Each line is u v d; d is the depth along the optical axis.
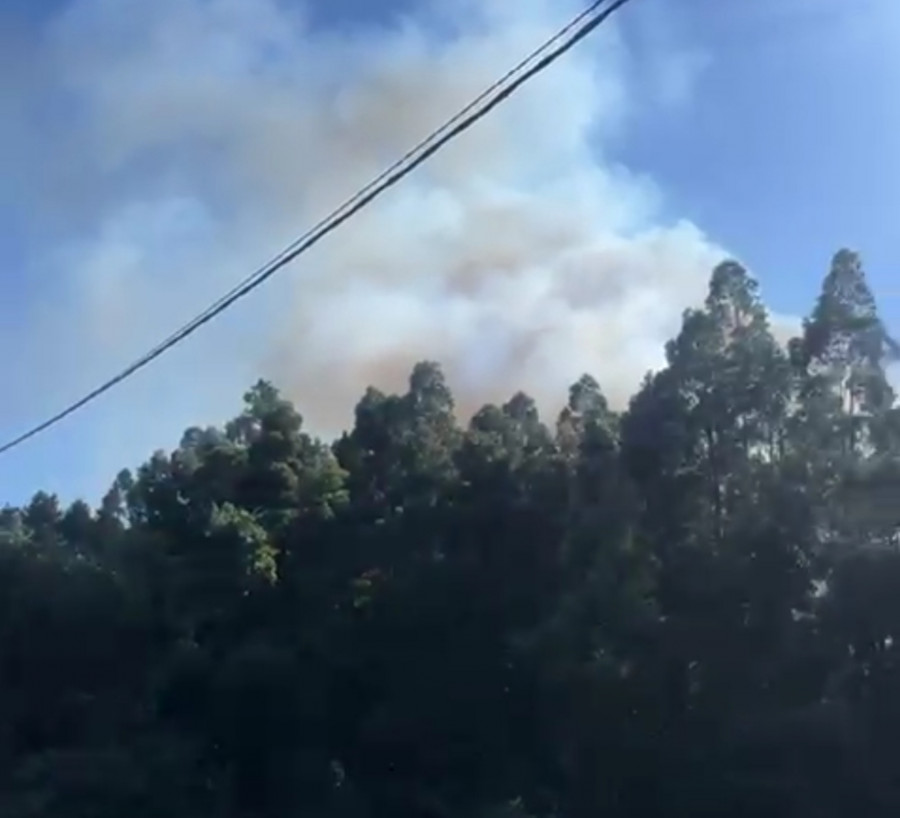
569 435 45.53
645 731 36.22
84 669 48.84
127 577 48.44
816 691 34.78
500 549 42.44
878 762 33.19
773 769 33.59
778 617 35.22
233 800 43.81
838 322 37.94
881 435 37.31
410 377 49.53
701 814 34.16
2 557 51.62
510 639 40.62
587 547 39.62
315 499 48.03
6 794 44.50
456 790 41.28
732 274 39.16
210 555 46.94
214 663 45.59
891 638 34.16
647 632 36.28
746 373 38.81
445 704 41.72
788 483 36.09
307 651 44.38
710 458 39.12
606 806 36.50
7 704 48.97
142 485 50.62
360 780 42.88
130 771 43.66
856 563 34.16
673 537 38.66
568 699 37.84
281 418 49.59
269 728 43.97
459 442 46.47
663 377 39.84
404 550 44.69
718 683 35.44
